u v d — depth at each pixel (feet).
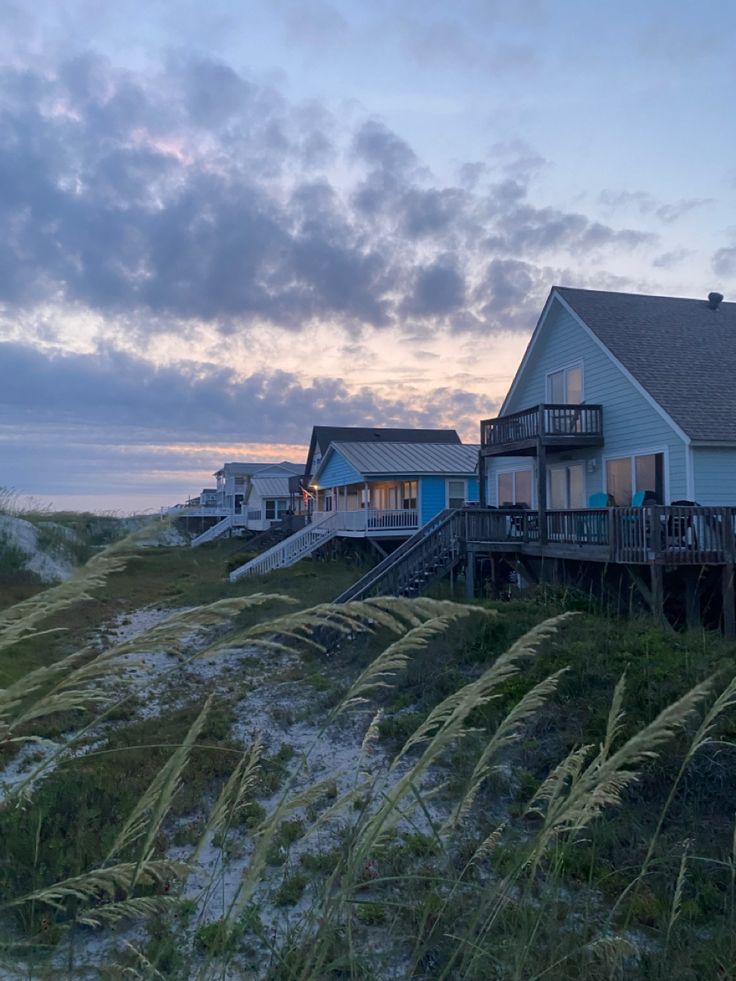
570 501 63.10
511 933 8.95
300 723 28.81
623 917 12.92
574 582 52.54
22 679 4.93
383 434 175.73
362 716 28.50
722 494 49.01
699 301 69.56
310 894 13.65
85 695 5.22
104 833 14.71
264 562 96.22
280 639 44.34
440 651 34.30
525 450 61.62
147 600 64.95
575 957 9.17
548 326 66.80
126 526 5.65
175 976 7.57
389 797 6.36
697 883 14.46
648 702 23.90
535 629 6.20
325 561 101.91
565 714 24.50
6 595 55.62
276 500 172.76
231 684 35.60
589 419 58.18
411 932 9.21
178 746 6.22
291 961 7.73
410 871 11.31
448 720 6.21
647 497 52.03
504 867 10.37
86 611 55.26
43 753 20.61
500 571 63.16
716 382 54.39
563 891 13.12
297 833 17.21
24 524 74.49
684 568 41.96
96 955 9.87
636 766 19.35
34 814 13.71
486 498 71.56
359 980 8.16
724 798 18.26
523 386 71.77
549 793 7.76
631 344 58.08
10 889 11.14
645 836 16.67
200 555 110.83
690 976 10.78
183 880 7.11
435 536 58.95
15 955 8.09
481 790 19.79
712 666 26.02
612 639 32.14
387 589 56.34
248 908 9.26
